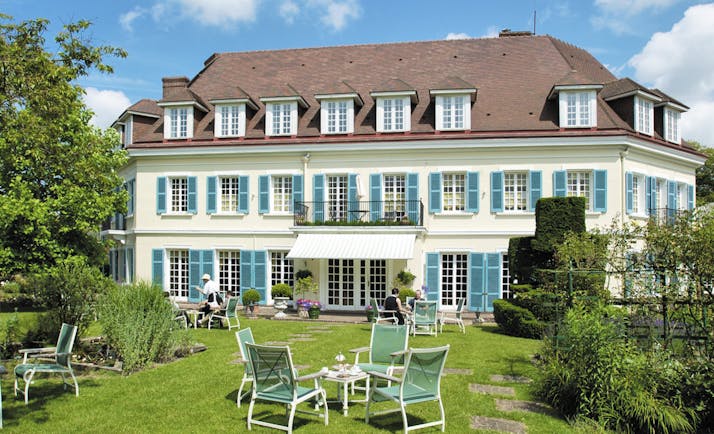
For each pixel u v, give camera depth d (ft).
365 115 96.89
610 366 31.07
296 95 95.30
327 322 75.31
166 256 99.91
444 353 29.53
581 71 102.68
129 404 33.42
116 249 115.44
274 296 86.89
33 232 48.21
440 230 90.79
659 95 94.89
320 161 94.68
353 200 93.30
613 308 37.06
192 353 49.52
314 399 34.45
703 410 31.19
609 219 86.22
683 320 36.32
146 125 105.70
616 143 85.56
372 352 37.47
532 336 59.52
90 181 54.24
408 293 83.92
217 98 97.19
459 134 90.48
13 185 47.09
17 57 36.68
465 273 91.45
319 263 92.84
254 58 117.19
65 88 39.55
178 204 101.09
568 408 32.30
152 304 47.26
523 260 69.46
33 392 36.32
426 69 105.60
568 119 88.89
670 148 93.20
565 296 42.93
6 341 49.03
